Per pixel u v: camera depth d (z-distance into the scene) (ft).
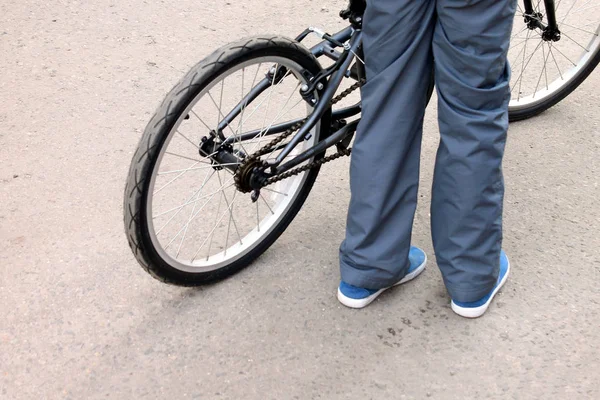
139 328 8.11
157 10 14.16
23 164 10.44
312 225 9.49
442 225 7.66
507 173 10.32
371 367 7.65
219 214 9.68
